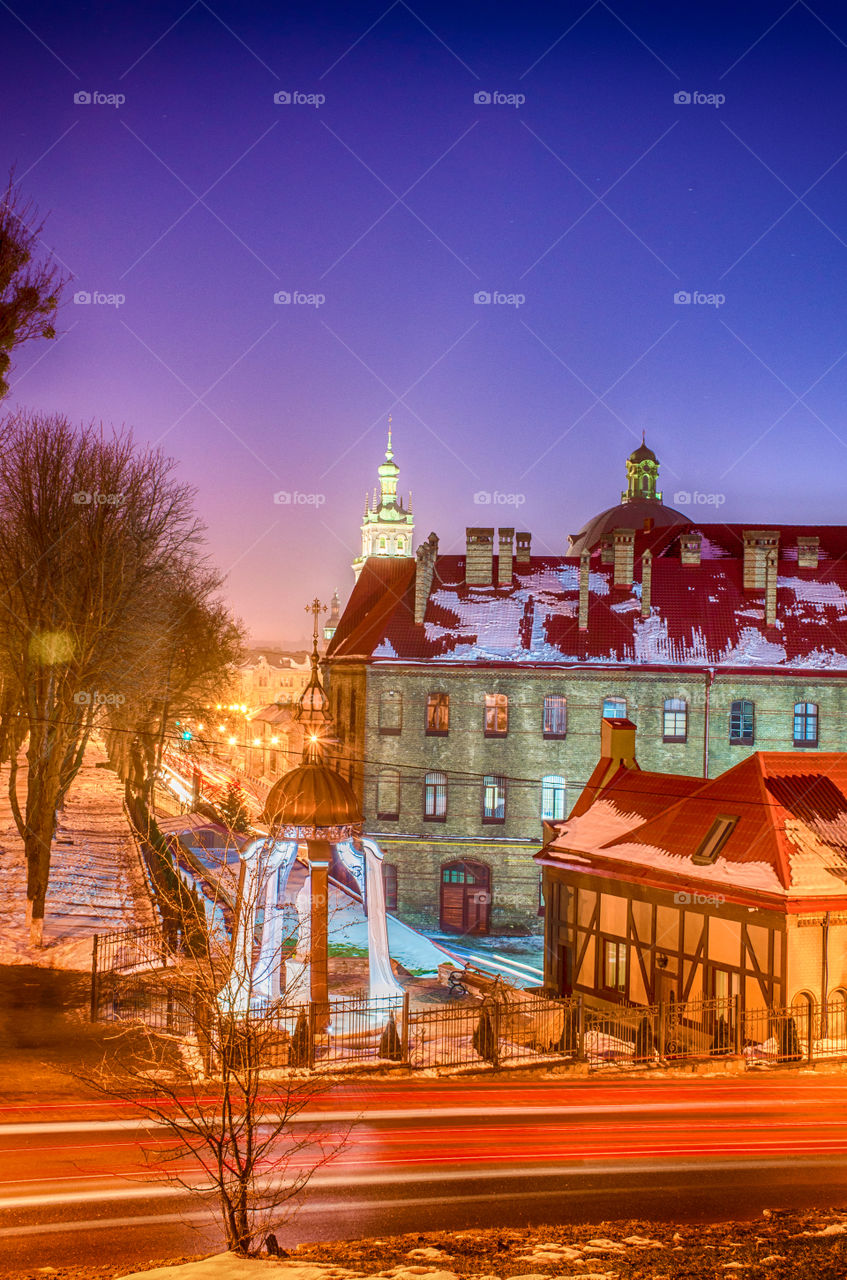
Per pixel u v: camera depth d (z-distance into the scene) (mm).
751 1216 13727
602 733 40938
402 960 35812
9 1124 16656
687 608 53219
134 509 37469
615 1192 14695
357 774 51125
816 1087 22969
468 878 50156
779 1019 26750
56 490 34406
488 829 50188
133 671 38500
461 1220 13367
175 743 76250
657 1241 11719
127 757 61844
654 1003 31453
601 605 53406
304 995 26266
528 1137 17500
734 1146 17359
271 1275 9656
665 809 35094
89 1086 18688
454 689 50531
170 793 80875
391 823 50281
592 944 34688
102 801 69000
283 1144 16484
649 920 32312
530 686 50562
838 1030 27953
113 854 47250
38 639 32812
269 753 98938
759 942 28516
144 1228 12781
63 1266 11531
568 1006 25297
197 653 58969
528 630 52281
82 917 34469
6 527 34969
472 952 46656
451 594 54250
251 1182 12641
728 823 31719
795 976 27703
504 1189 14711
